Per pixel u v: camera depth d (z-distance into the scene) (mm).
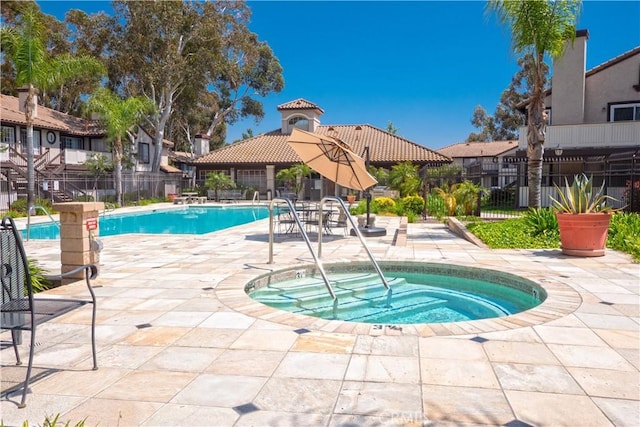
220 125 54531
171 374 3342
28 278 2904
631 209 16797
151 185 32250
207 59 34375
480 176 23156
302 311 6043
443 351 3770
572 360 3580
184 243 11086
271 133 36781
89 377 3289
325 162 11852
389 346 3891
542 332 4254
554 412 2756
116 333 4277
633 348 3846
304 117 35562
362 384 3152
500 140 54812
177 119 46000
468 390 3051
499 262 8109
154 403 2891
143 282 6527
